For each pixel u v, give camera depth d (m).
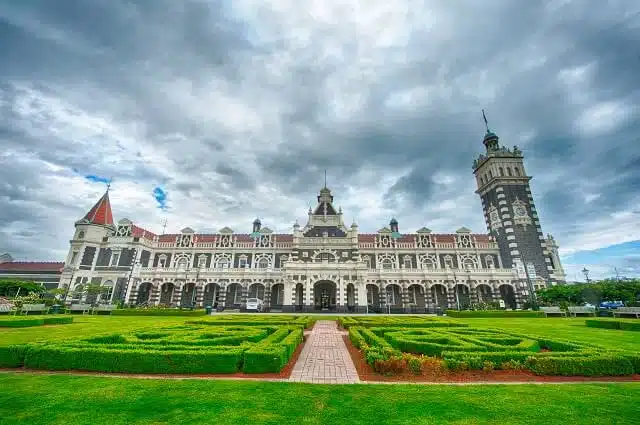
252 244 73.31
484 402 9.45
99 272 67.38
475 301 62.03
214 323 28.27
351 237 68.44
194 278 65.50
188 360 13.04
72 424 7.71
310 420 8.11
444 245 71.88
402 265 69.88
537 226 67.88
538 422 8.03
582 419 8.22
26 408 8.75
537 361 12.95
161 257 73.31
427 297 62.66
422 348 16.06
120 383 11.16
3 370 13.16
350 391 10.55
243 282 65.00
